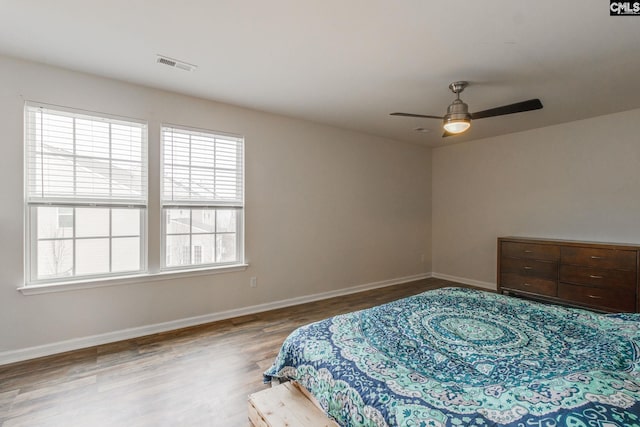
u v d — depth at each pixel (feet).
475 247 16.53
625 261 10.52
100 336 8.88
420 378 4.00
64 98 8.39
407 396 3.61
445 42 7.00
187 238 10.55
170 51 7.51
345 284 14.75
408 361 4.55
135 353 8.34
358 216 15.20
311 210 13.48
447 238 17.89
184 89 9.81
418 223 17.90
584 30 6.44
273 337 9.48
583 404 2.93
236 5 5.78
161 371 7.41
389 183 16.46
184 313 10.32
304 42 7.07
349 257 14.89
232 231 11.49
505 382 3.87
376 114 12.28
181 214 10.44
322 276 13.92
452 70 8.38
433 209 18.62
